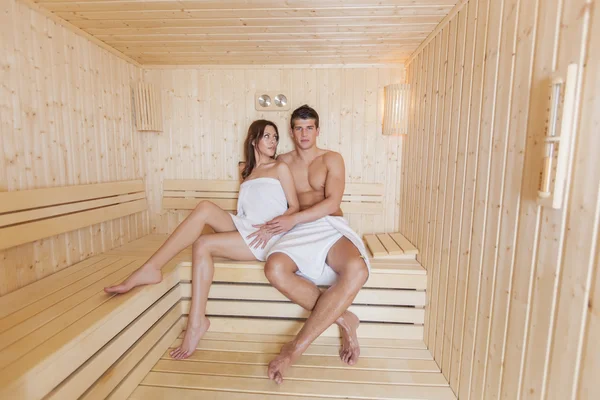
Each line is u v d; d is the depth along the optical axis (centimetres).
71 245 191
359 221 266
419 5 158
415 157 216
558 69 86
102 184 206
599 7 73
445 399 142
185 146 268
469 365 133
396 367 163
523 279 100
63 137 183
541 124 92
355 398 142
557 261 85
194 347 170
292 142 262
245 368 160
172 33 198
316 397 142
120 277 171
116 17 177
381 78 254
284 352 152
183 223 172
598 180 73
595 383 72
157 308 166
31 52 162
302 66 255
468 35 141
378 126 257
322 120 258
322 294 159
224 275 185
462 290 141
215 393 144
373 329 188
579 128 79
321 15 172
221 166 268
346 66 254
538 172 93
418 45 212
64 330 115
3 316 126
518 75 104
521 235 101
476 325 128
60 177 181
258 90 259
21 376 90
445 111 165
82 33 194
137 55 239
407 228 235
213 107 264
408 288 186
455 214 149
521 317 100
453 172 153
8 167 151
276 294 186
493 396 115
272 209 190
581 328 77
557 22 87
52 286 158
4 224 141
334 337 188
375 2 157
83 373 115
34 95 164
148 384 148
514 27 106
